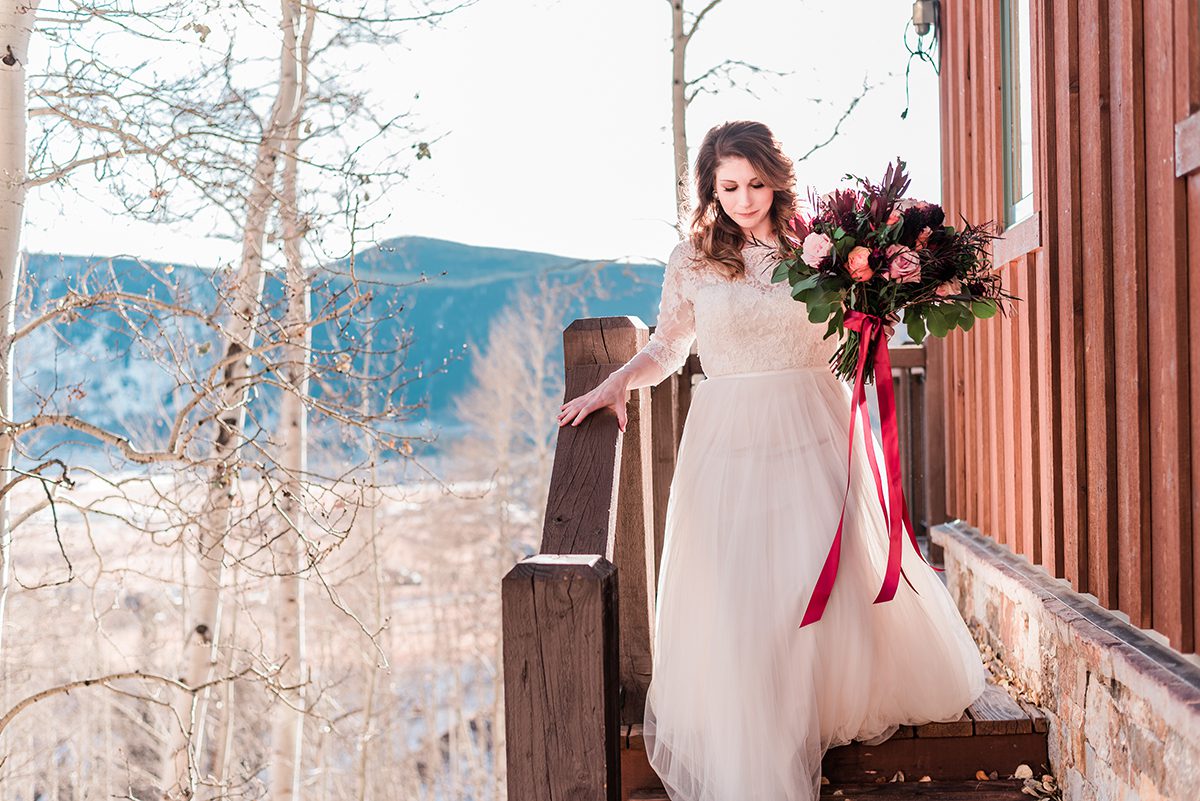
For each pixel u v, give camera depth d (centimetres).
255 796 712
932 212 237
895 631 249
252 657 595
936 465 448
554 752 182
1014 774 260
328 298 549
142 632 1134
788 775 224
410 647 2078
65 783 1408
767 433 251
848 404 262
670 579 256
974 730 258
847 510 244
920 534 478
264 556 717
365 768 1052
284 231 609
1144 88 221
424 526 2075
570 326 267
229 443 612
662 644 254
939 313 240
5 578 477
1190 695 186
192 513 599
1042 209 281
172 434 521
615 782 193
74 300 499
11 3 464
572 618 182
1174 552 208
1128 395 230
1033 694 275
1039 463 299
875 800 245
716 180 255
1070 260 262
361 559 1374
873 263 232
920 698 252
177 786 570
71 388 504
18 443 514
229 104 549
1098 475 247
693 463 260
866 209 237
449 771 2022
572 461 233
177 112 531
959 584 382
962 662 262
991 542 358
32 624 1168
